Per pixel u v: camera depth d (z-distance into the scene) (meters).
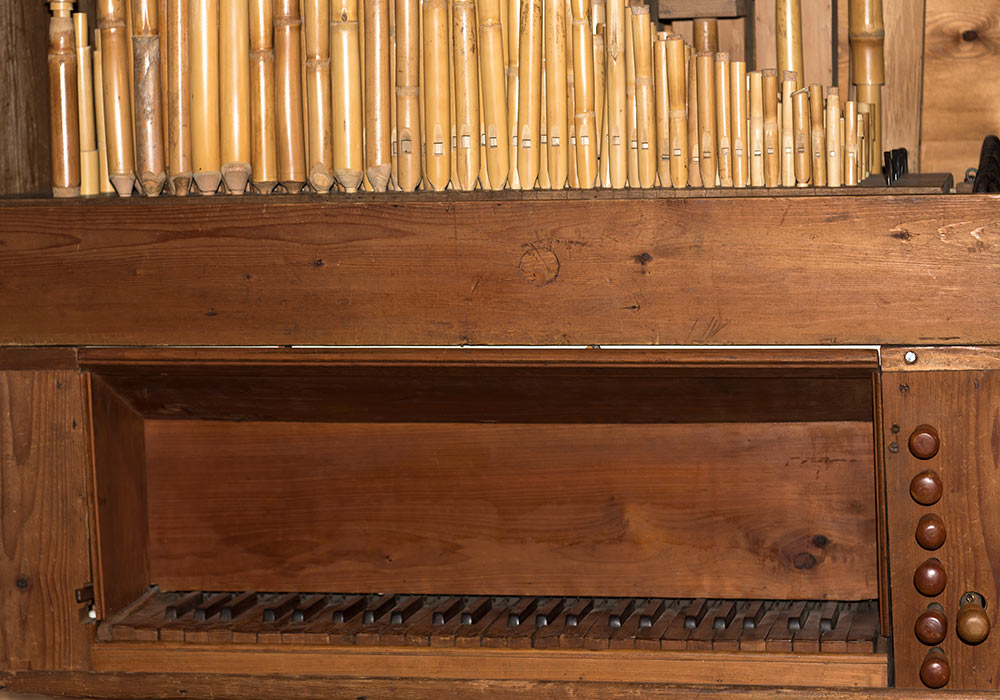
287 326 1.39
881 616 1.33
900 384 1.29
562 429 1.50
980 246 1.26
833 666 1.34
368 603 1.56
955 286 1.27
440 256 1.36
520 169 1.38
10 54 1.92
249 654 1.46
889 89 2.06
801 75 1.81
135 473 1.58
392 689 1.43
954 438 1.29
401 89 1.38
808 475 1.46
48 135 2.02
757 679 1.36
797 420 1.45
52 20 1.42
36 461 1.48
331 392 1.48
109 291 1.42
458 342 1.37
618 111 1.37
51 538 1.49
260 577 1.59
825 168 1.36
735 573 1.49
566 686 1.40
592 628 1.44
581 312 1.34
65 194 1.44
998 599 1.29
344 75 1.38
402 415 1.52
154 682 1.48
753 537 1.48
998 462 1.28
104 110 1.41
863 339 1.29
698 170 1.36
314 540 1.57
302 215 1.38
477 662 1.42
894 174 1.59
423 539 1.55
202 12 1.38
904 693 1.32
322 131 1.39
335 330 1.38
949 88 2.04
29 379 1.47
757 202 1.30
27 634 1.50
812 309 1.30
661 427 1.48
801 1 1.98
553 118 1.36
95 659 1.49
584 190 1.33
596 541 1.51
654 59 1.36
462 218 1.35
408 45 1.37
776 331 1.31
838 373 1.32
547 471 1.51
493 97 1.37
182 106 1.40
